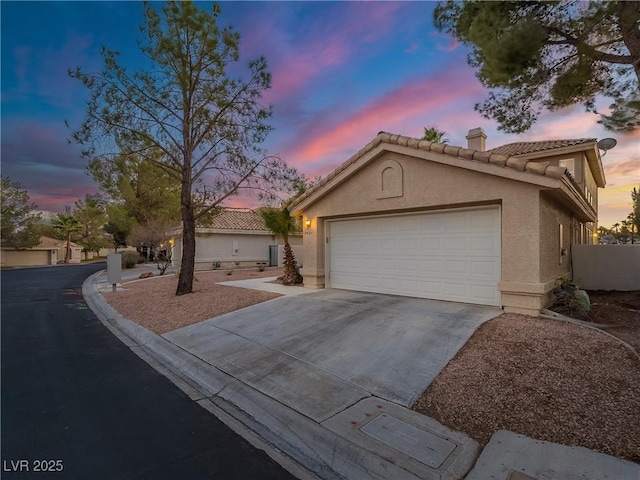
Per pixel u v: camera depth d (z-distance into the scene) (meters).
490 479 2.85
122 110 11.31
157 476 3.05
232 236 25.48
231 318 8.58
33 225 41.09
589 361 4.71
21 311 11.23
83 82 10.66
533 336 5.72
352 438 3.53
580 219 13.75
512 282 7.29
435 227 8.98
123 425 3.99
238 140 12.34
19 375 5.57
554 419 3.60
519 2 5.24
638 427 3.36
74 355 6.66
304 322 7.68
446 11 6.12
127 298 12.80
